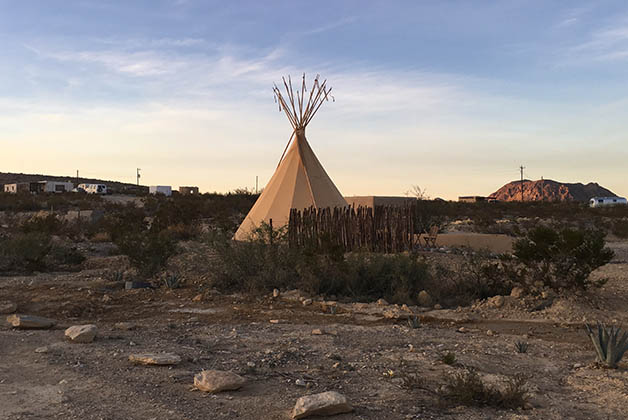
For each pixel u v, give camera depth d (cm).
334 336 829
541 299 1067
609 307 1041
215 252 1445
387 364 673
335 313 1015
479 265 1257
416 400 534
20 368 621
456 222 3647
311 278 1191
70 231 2375
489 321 971
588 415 504
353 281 1198
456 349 759
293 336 822
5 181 10569
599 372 647
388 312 1000
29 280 1330
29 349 709
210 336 818
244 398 534
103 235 2331
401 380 598
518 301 1063
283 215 1975
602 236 1103
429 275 1245
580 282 1080
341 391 561
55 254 1656
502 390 561
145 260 1396
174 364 643
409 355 719
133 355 656
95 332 765
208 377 557
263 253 1319
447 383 588
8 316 911
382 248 1706
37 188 6456
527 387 584
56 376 591
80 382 572
